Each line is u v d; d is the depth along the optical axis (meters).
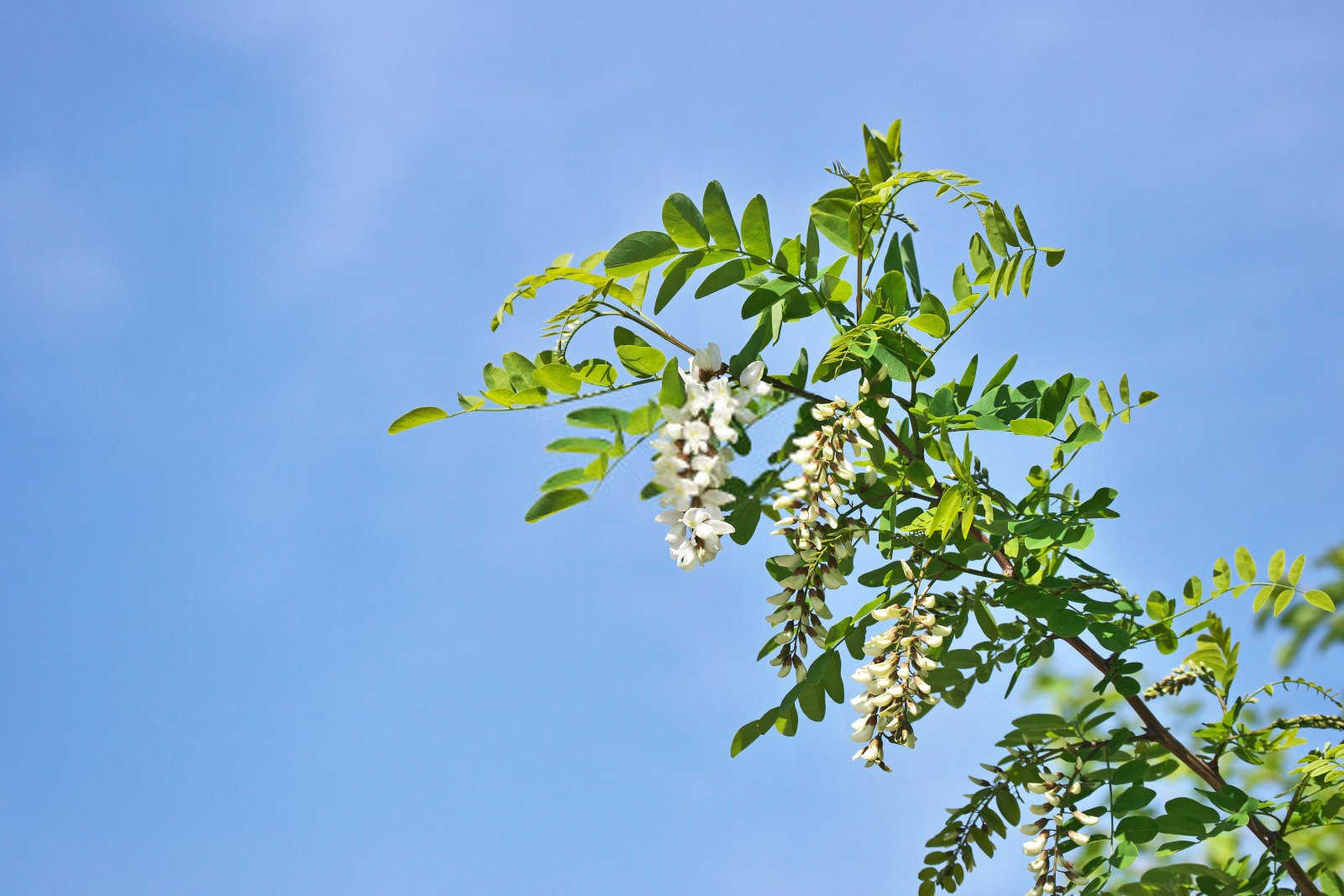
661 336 2.95
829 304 3.00
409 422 2.92
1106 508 2.99
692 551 2.88
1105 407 2.97
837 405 2.92
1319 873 3.03
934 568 3.01
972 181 2.95
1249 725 3.15
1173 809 2.97
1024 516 3.01
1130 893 3.01
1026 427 2.97
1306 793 2.99
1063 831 2.99
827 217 3.03
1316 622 3.12
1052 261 2.93
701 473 2.88
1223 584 3.00
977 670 3.06
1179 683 3.10
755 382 2.90
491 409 2.92
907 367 2.99
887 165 3.05
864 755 2.92
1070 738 3.06
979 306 2.97
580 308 2.93
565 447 2.88
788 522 2.91
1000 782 3.06
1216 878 3.01
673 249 2.92
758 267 2.96
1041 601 2.99
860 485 2.98
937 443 3.00
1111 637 2.97
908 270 3.07
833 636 3.00
